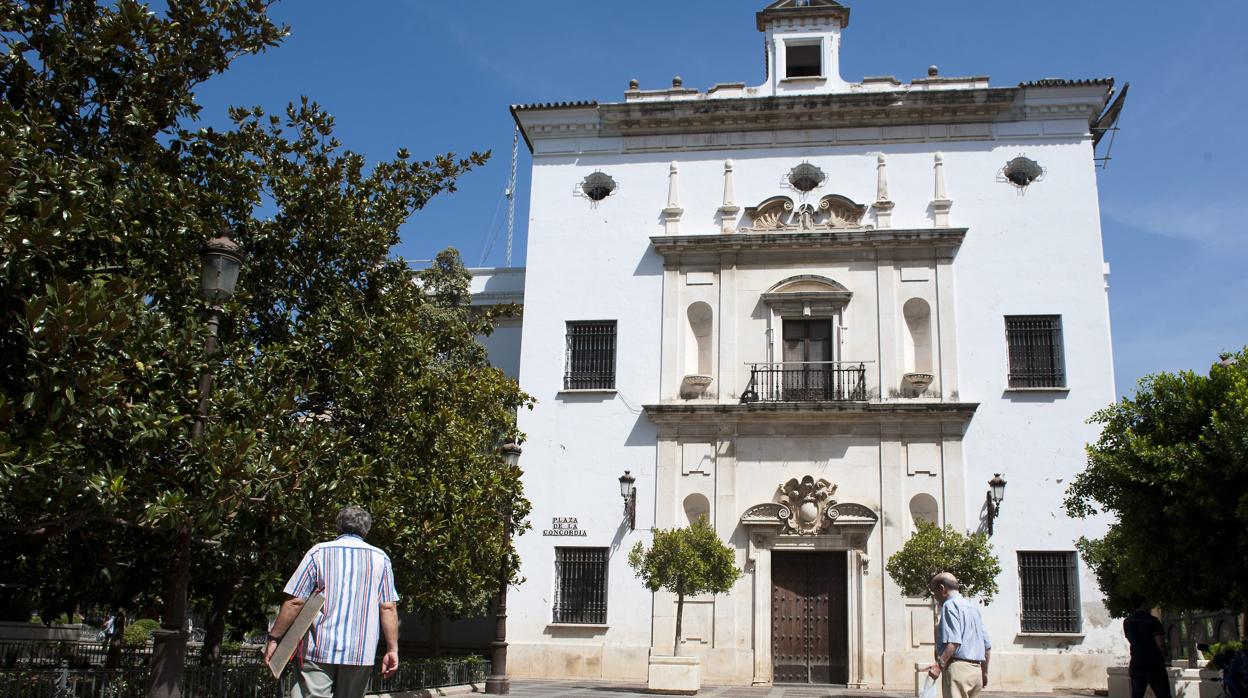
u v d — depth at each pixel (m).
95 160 11.96
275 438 11.48
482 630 27.33
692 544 21.55
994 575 21.27
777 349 26.69
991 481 24.34
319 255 14.81
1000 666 23.94
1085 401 25.31
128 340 9.86
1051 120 27.19
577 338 27.73
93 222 10.52
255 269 14.41
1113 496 15.95
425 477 15.53
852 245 26.86
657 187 28.31
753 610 25.03
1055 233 26.48
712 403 26.22
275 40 13.14
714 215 27.92
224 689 12.75
